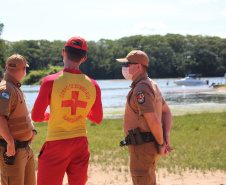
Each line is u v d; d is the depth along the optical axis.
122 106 26.48
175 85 71.81
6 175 3.20
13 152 3.09
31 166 3.50
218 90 48.19
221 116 17.16
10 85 3.15
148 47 163.12
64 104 2.94
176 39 173.00
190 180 5.32
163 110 3.53
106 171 5.97
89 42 164.25
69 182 3.12
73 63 3.07
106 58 165.62
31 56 155.75
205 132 12.17
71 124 2.98
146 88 3.12
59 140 2.94
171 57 159.00
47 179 2.96
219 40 171.75
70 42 3.06
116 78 158.38
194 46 160.88
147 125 3.16
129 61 3.27
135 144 3.18
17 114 3.23
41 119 3.02
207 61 152.88
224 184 5.05
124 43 181.25
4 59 81.25
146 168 3.16
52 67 105.81
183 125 14.30
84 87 3.05
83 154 3.07
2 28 78.44
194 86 64.75
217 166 6.18
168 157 7.07
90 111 3.30
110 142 9.43
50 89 2.92
